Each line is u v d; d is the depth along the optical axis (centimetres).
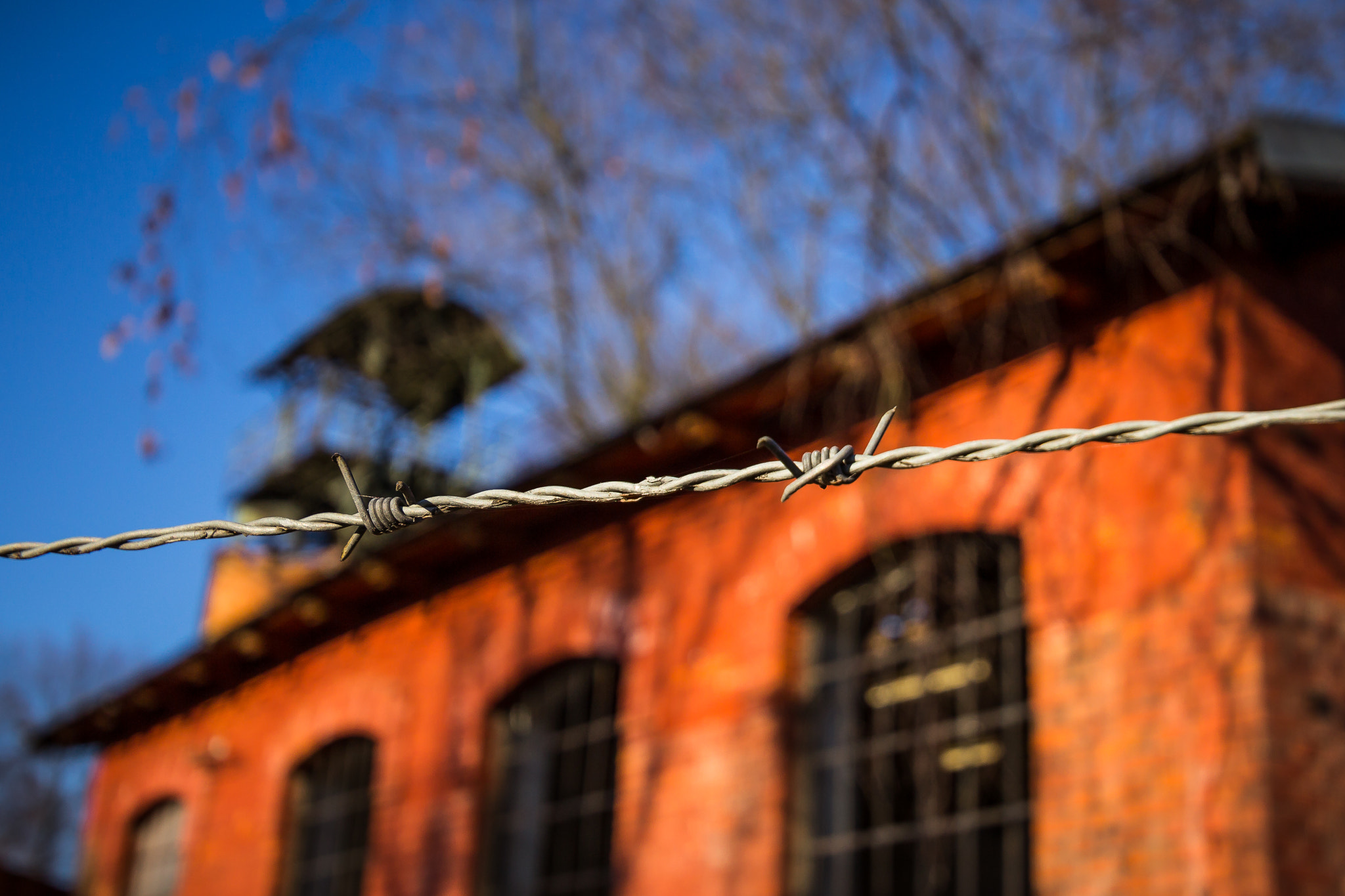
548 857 1107
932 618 858
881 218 1086
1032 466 808
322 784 1392
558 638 1120
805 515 941
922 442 884
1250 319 758
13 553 309
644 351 1897
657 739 995
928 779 862
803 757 914
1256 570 688
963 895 968
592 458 1051
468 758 1168
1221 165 736
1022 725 898
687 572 1026
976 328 868
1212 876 651
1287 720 663
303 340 2017
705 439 994
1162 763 690
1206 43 1175
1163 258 790
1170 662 703
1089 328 821
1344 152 750
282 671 1462
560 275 1822
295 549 2175
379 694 1305
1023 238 792
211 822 1480
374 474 2019
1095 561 757
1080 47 1154
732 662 959
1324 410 248
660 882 948
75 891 1672
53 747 1805
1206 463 728
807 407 954
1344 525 733
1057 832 723
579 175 1697
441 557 1248
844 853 875
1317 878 641
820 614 941
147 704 1636
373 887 1210
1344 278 823
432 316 1931
